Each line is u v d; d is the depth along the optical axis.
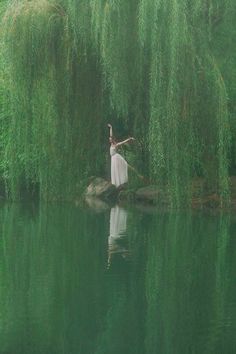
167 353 7.60
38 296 10.03
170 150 19.81
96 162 24.09
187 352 7.69
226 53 20.98
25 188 25.97
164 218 19.09
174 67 18.94
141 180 24.36
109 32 19.50
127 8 19.58
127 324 8.63
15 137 22.52
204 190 21.81
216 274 11.48
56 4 21.59
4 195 27.62
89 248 14.01
